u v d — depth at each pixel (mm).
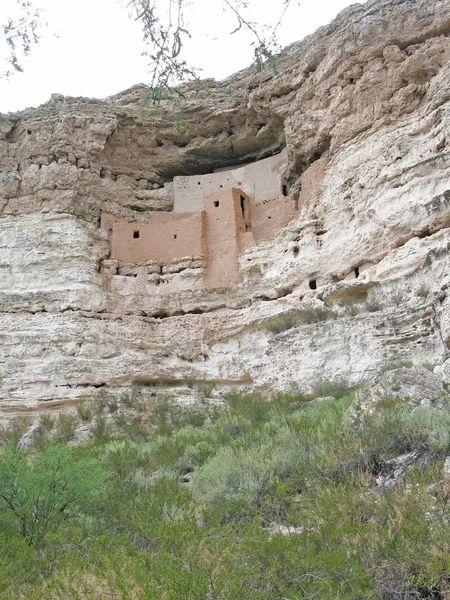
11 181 27312
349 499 6141
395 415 8430
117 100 31562
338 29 25031
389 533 5324
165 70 6633
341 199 22562
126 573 5258
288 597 4719
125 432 16547
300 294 21656
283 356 18016
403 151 21016
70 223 26219
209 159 30281
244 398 17234
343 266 21219
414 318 15734
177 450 11242
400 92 22281
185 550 5500
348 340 16750
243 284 24000
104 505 7742
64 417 18922
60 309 23922
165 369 22281
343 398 13414
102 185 28016
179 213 27219
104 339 23094
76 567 5621
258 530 5793
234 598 4688
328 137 24500
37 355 22609
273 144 29219
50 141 28016
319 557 4996
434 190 19375
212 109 29250
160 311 24688
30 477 7582
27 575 5824
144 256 25891
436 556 4883
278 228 25234
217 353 22859
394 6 23750
